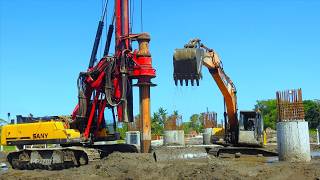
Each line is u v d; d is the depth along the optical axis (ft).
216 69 78.33
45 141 84.64
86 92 84.53
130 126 150.82
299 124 70.13
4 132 89.30
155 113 237.04
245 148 83.35
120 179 62.34
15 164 89.97
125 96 80.23
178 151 74.90
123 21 82.84
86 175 67.56
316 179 53.26
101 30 85.40
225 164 66.54
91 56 85.35
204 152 77.15
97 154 80.69
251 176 57.21
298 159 69.72
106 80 81.30
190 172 59.16
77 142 83.05
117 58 81.87
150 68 79.92
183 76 71.41
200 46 75.82
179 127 150.61
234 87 83.92
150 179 59.77
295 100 71.36
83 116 84.12
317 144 137.39
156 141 177.99
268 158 81.15
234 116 83.82
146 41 80.84
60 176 69.87
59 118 87.25
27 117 90.27
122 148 90.74
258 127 84.43
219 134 89.04
